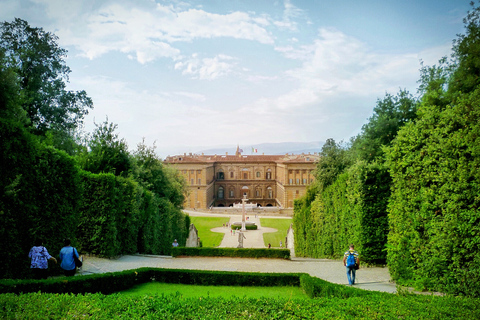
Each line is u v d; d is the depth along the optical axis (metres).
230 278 17.39
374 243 20.73
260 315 8.40
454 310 8.71
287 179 107.50
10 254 13.78
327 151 47.94
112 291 14.20
